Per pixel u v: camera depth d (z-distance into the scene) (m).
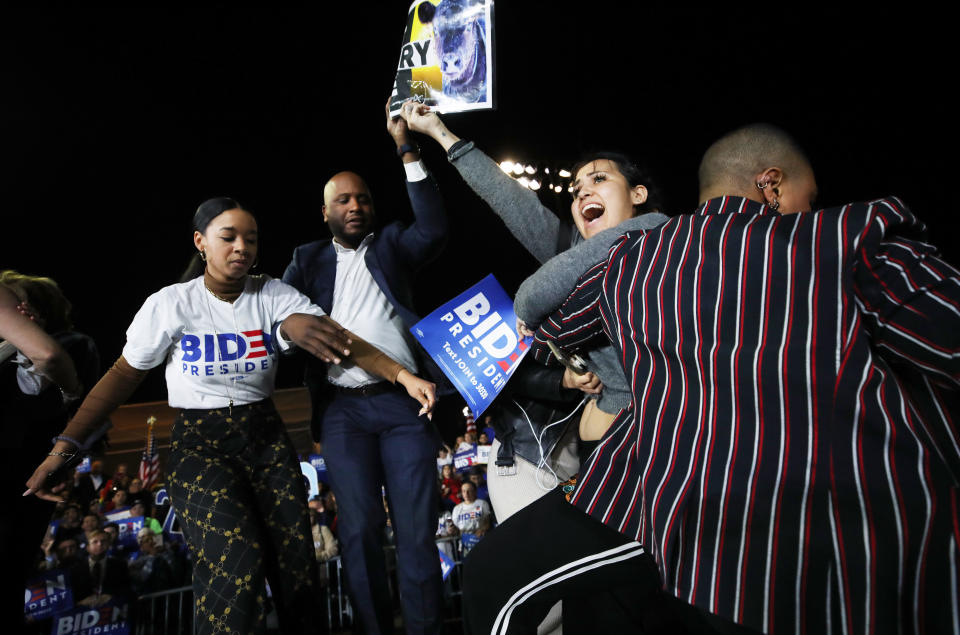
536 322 1.97
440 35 2.69
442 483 8.21
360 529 2.56
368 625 2.50
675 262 1.32
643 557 1.37
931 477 1.01
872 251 1.10
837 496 1.05
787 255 1.17
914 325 1.04
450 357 2.61
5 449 2.27
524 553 1.48
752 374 1.15
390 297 2.86
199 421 2.39
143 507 7.25
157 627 5.52
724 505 1.12
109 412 2.35
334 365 2.74
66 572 5.25
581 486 1.49
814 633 1.01
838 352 1.08
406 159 2.88
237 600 2.13
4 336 2.09
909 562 0.98
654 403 1.29
